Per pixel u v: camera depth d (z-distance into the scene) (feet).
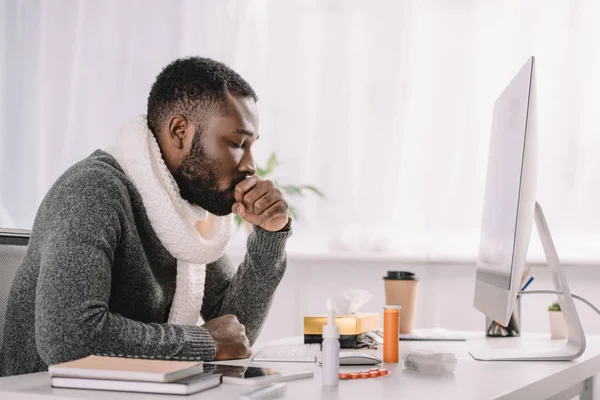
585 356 4.19
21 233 4.78
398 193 8.89
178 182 4.42
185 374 2.68
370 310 8.93
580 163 8.17
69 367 2.70
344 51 9.15
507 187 4.18
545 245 4.49
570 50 8.26
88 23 9.65
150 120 4.41
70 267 3.47
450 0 8.78
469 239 8.62
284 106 9.35
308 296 9.14
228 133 4.27
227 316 4.20
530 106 3.82
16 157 9.58
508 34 8.55
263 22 9.46
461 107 8.71
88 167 3.98
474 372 3.41
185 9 9.59
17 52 9.68
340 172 9.10
